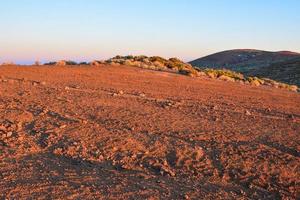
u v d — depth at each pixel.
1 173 7.75
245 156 9.38
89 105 13.97
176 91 20.64
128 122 11.79
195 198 7.21
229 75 37.94
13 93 15.48
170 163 8.80
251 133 11.81
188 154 9.27
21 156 8.70
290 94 27.19
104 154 8.98
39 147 9.25
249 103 18.81
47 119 11.45
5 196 6.79
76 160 8.61
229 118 13.85
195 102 17.08
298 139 11.61
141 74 27.75
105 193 7.15
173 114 13.62
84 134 10.20
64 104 13.81
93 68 28.62
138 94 17.84
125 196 7.08
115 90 18.50
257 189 7.91
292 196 7.76
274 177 8.41
